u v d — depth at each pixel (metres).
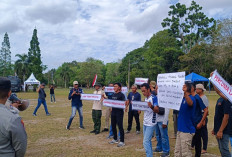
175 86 3.91
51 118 10.69
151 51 47.84
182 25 47.59
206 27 47.00
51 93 19.25
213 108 15.24
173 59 45.25
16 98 2.62
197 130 4.62
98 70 74.06
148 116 4.41
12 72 67.06
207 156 5.35
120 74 70.00
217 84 3.21
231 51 27.70
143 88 4.55
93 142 6.51
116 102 6.03
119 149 5.81
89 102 20.28
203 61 38.97
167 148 5.20
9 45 66.81
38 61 59.72
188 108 4.01
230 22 29.00
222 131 3.87
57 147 5.97
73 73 88.50
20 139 1.87
